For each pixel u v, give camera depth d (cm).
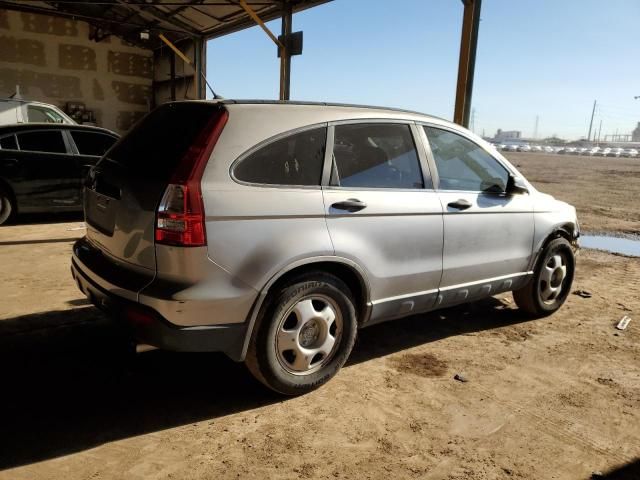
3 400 293
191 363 352
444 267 367
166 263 259
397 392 328
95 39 2094
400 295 348
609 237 927
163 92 2186
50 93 2045
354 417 296
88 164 804
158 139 298
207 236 260
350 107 335
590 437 287
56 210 788
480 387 339
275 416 293
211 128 274
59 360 345
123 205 283
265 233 278
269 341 290
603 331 452
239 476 241
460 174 387
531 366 375
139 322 263
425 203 350
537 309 467
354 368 360
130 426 276
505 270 417
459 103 792
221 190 266
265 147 287
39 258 596
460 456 265
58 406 291
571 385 348
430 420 297
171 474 240
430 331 438
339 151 318
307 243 291
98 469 241
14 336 379
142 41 2130
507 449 273
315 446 267
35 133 768
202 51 1736
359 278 321
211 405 301
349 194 314
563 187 1764
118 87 2195
